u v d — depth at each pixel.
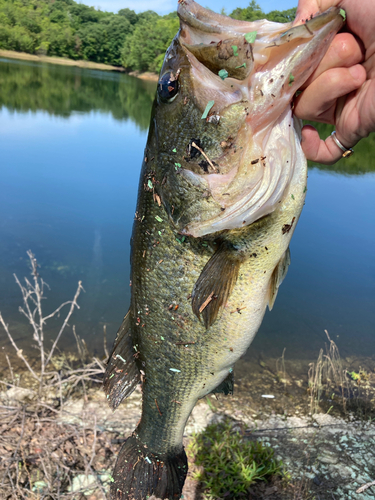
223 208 0.22
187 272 0.25
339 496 0.42
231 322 0.25
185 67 0.21
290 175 0.22
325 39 0.18
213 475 0.43
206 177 0.22
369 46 0.18
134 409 0.52
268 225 0.23
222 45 0.20
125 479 0.31
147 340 0.28
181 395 0.28
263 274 0.25
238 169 0.22
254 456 0.46
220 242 0.24
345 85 0.19
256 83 0.20
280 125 0.22
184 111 0.22
